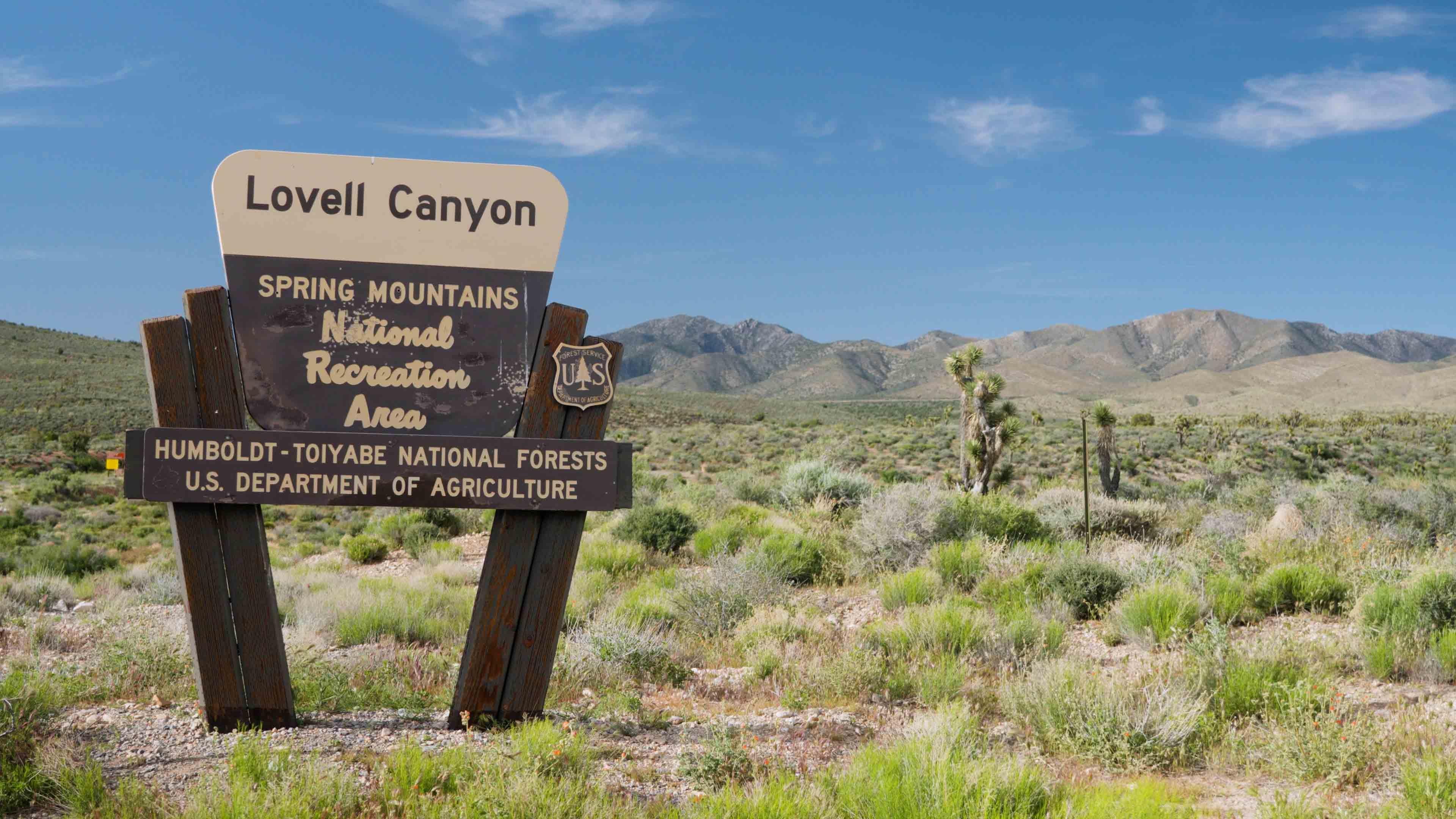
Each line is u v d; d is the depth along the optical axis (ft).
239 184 20.12
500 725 20.47
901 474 130.31
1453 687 25.36
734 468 162.09
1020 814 15.69
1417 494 62.44
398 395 20.48
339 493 19.76
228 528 19.69
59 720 19.48
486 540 69.72
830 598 43.55
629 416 335.88
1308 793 17.53
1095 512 58.49
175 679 23.76
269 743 17.65
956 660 29.07
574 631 33.04
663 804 16.24
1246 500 74.64
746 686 27.86
